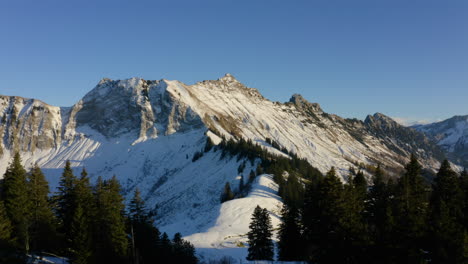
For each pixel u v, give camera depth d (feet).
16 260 120.26
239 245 229.04
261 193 339.77
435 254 111.55
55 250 142.92
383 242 111.45
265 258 175.73
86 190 150.51
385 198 148.15
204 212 351.67
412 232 111.75
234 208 301.84
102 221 144.66
